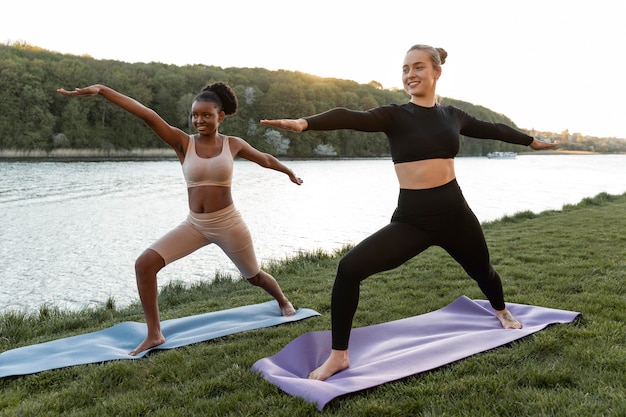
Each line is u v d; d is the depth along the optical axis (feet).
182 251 14.57
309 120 10.71
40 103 185.98
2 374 11.85
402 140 12.19
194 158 14.37
